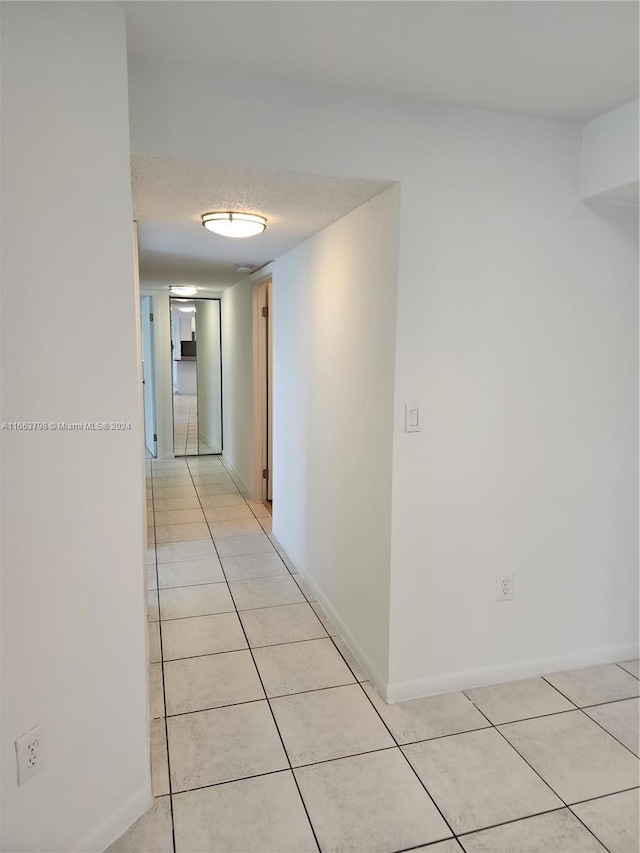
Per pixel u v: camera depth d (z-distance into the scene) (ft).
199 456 22.75
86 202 4.52
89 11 4.41
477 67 5.55
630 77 5.73
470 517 7.33
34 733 4.50
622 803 5.69
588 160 7.02
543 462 7.59
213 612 9.71
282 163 5.95
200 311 24.35
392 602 7.13
